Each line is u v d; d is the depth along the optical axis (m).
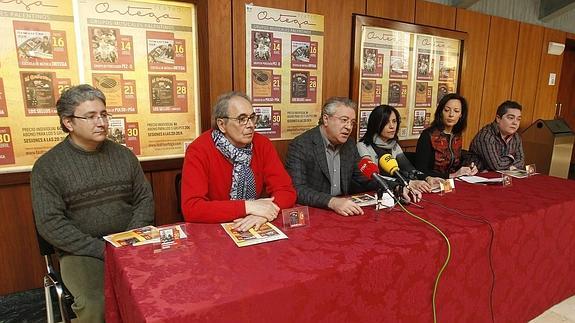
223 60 2.33
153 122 2.22
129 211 1.69
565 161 3.96
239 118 1.52
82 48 1.97
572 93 5.32
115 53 2.05
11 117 1.86
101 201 1.59
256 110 2.52
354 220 1.45
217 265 1.07
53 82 1.93
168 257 1.11
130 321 0.96
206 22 2.23
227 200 1.49
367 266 1.10
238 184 1.63
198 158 1.55
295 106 2.67
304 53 2.63
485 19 3.63
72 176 1.52
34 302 2.00
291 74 2.61
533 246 1.64
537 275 1.71
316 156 1.90
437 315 1.34
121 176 1.64
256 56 2.45
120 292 1.08
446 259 1.30
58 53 1.92
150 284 0.95
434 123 2.56
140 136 2.20
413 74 3.27
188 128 2.33
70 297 1.40
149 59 2.15
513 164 2.71
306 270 1.04
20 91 1.86
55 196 1.49
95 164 1.58
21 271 2.03
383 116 2.35
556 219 1.71
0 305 1.97
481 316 1.50
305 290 0.99
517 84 4.14
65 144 1.56
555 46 4.32
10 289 2.02
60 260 1.52
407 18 3.10
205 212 1.38
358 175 2.06
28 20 1.83
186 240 1.24
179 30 2.20
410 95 3.30
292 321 0.99
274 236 1.27
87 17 1.96
